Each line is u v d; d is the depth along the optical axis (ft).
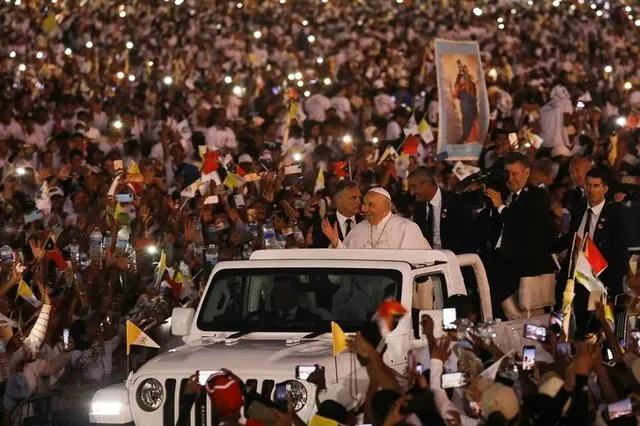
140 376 81.66
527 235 106.22
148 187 141.28
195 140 188.65
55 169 171.94
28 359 97.66
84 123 203.00
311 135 191.42
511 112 234.17
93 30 316.40
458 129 151.53
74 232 126.21
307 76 284.82
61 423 96.58
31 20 314.76
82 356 104.22
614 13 381.81
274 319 88.28
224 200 138.82
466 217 111.24
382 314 65.82
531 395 66.03
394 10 399.85
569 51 333.21
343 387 76.74
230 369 80.12
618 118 199.11
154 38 323.16
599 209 107.65
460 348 74.43
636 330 82.64
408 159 155.02
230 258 124.16
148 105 236.22
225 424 65.77
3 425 94.07
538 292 106.42
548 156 181.27
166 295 114.01
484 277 97.91
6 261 104.17
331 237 99.30
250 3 383.45
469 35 345.31
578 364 66.33
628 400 65.26
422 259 91.71
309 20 367.86
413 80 259.19
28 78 255.29
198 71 299.99
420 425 65.87
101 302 108.37
